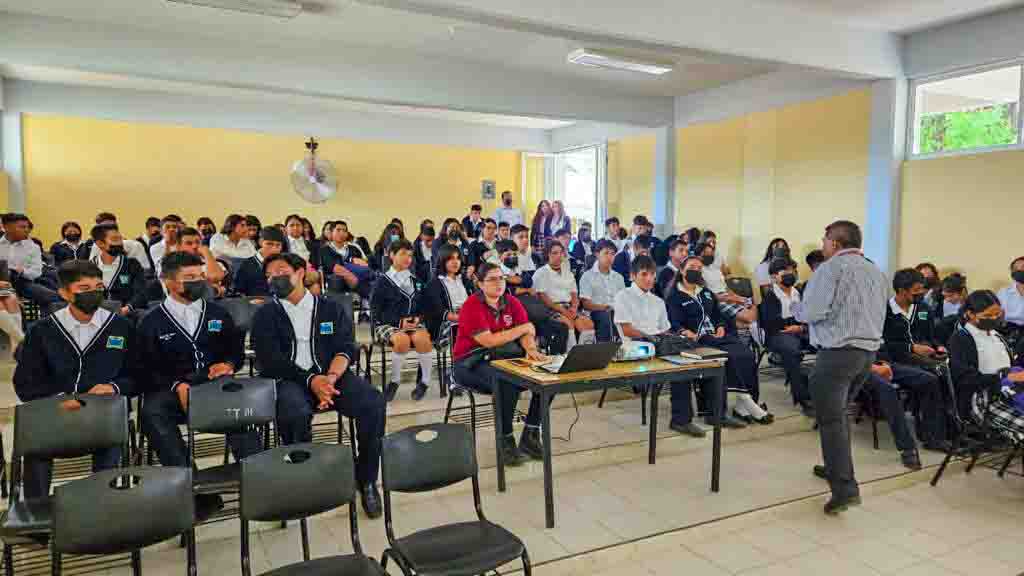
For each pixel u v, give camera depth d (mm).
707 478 3705
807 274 6891
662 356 3502
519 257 6488
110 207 8617
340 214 9984
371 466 3115
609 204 9938
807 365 4508
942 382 4176
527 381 3084
